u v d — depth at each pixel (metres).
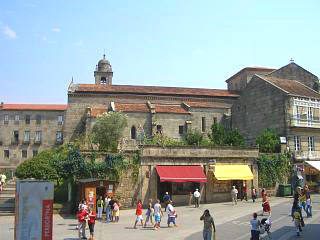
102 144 44.25
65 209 33.88
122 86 65.38
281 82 55.78
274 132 50.72
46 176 37.50
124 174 36.56
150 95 62.47
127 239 22.06
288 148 47.78
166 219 30.25
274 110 51.59
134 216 32.28
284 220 27.70
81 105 60.03
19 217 12.52
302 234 22.33
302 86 57.50
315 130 50.12
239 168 41.31
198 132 53.75
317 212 31.73
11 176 60.25
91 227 21.84
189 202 38.69
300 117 49.81
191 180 37.41
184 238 22.17
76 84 64.75
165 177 36.38
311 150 49.72
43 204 12.84
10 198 37.16
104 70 77.69
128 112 54.44
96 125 46.25
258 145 44.97
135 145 49.44
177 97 63.69
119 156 36.56
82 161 35.22
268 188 44.59
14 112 87.25
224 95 65.56
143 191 36.91
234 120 60.53
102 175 35.75
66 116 59.50
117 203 29.92
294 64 60.41
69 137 59.00
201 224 27.56
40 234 12.68
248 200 41.72
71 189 34.66
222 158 40.94
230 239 21.50
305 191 29.62
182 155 38.62
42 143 86.31
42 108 87.62
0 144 85.88
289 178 46.72
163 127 55.56
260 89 54.94
